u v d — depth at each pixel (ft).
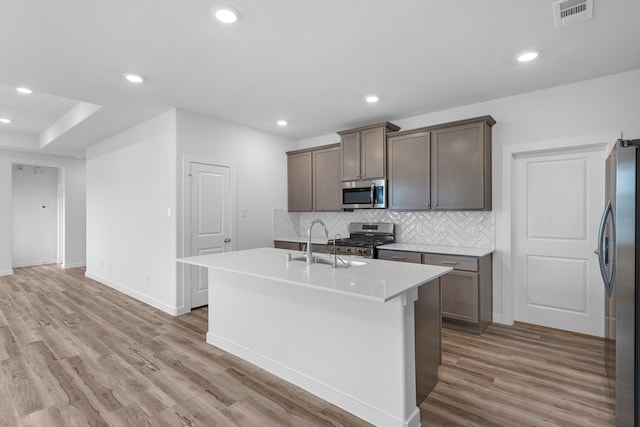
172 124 12.87
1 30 7.26
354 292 5.43
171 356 9.20
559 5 6.51
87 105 13.78
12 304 14.24
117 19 6.89
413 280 6.32
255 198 15.94
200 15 6.78
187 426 6.24
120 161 16.25
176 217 12.73
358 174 14.24
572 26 7.23
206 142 13.80
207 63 8.98
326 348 7.20
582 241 10.69
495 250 11.89
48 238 25.12
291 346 7.89
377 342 6.40
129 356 9.19
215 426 6.25
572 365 8.57
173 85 10.50
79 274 20.80
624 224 5.66
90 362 8.81
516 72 9.63
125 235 15.97
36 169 24.67
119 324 11.75
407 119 14.08
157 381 7.86
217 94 11.30
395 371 6.15
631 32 7.45
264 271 7.30
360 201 14.23
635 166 5.57
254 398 7.20
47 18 6.82
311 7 6.54
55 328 11.34
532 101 11.14
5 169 20.31
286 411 6.75
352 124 15.10
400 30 7.39
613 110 9.84
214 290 9.95
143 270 14.66
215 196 14.14
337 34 7.55
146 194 14.42
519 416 6.51
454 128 11.90
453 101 12.06
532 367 8.47
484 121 11.27
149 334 10.81
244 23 7.08
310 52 8.41
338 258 9.16
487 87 10.74
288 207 17.62
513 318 11.86
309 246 8.50
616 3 6.40
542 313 11.44
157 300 13.75
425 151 12.52
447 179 12.05
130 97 11.57
